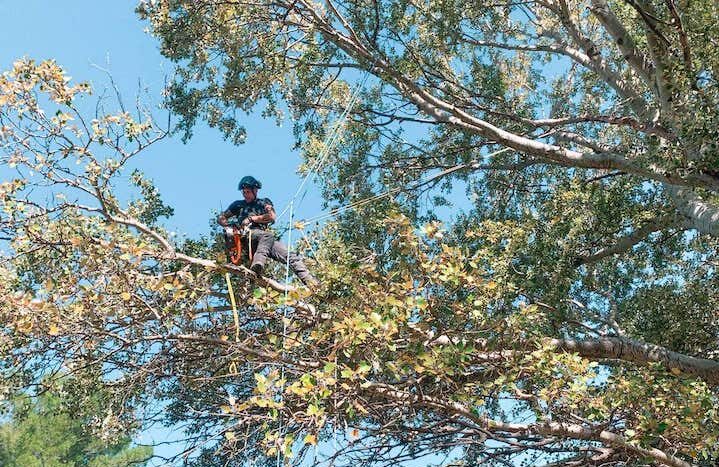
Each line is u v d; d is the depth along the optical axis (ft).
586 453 39.52
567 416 33.99
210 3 47.50
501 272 41.37
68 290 32.04
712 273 52.60
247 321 36.50
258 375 28.89
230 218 36.27
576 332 51.16
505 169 57.16
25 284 35.94
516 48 55.62
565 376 31.91
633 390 32.22
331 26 45.65
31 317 31.40
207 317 35.88
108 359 35.14
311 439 28.50
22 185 33.24
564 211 48.44
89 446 90.94
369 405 33.17
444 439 36.52
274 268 40.34
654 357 40.91
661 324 49.29
